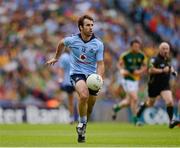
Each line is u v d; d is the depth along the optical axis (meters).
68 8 90.69
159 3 96.69
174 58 89.62
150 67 49.84
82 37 30.25
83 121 29.47
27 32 85.31
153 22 94.12
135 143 28.92
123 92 74.94
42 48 82.31
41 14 89.06
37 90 77.38
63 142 29.97
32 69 79.00
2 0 90.56
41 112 68.25
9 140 32.53
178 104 67.38
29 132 43.47
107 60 81.44
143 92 71.38
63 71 60.31
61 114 68.56
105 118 69.88
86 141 31.06
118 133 41.69
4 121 67.62
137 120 57.56
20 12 89.06
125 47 86.75
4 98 75.75
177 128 50.81
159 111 67.56
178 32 94.06
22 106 68.56
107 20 91.44
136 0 96.94
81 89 28.84
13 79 77.75
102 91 76.25
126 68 57.75
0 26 86.75
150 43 91.06
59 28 86.75
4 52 81.62
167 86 50.47
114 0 95.31
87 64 30.38
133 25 93.25
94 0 93.88
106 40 86.75
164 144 27.95
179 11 96.31
